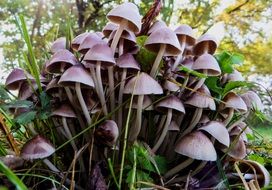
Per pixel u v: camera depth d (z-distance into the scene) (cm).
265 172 22
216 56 25
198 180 21
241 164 24
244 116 22
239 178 22
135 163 18
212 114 23
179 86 21
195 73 20
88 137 20
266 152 34
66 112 19
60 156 22
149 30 24
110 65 20
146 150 19
